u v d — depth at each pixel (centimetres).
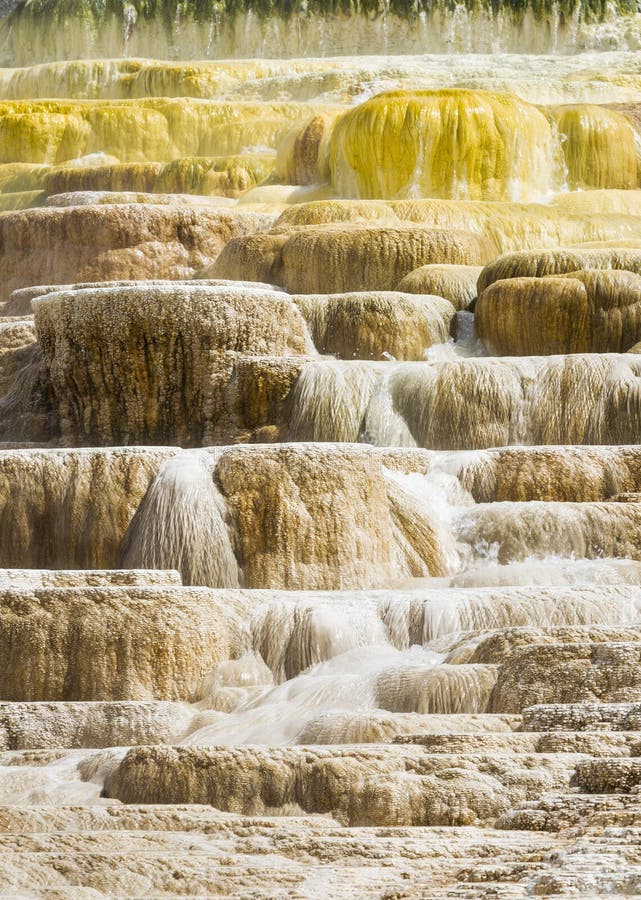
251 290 4509
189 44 10069
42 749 2412
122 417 4497
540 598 2850
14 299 5466
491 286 4847
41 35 10300
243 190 7150
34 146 8169
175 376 4447
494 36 9688
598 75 8481
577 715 2020
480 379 4209
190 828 1717
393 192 6397
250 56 9969
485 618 2834
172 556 3322
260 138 7962
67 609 2789
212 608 2847
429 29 9750
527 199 6425
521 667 2311
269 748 1931
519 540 3419
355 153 6488
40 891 1342
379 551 3391
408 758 1859
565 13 9594
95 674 2764
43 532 3459
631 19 9638
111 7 10206
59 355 4544
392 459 3638
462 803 1764
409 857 1470
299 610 2862
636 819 1423
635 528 3403
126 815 1750
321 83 8700
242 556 3347
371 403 4247
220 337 4444
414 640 2838
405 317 4828
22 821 1730
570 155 6619
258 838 1591
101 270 6059
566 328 4734
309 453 3400
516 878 1238
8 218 6269
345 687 2469
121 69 9325
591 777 1702
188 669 2789
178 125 8088
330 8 9888
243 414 4334
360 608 2878
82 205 6397
